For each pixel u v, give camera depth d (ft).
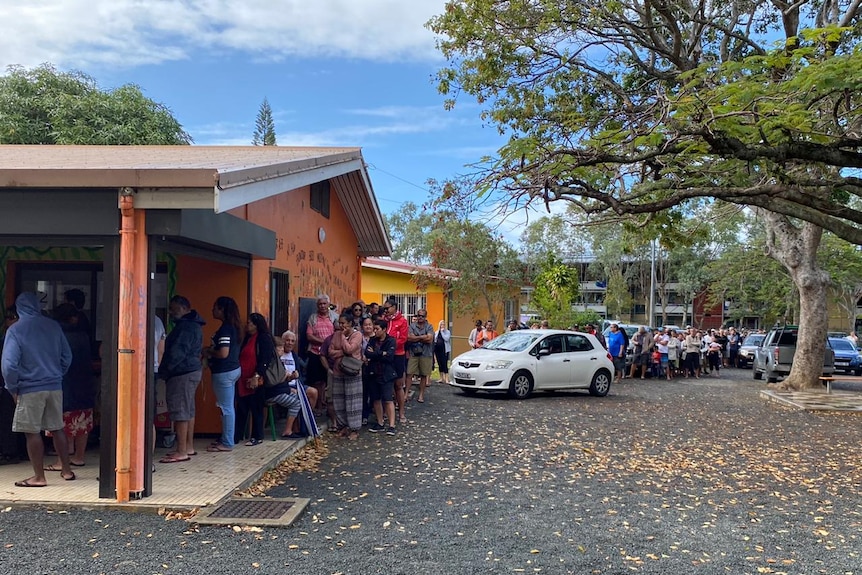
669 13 41.24
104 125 79.41
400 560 16.53
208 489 21.50
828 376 61.31
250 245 27.76
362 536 18.25
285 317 35.73
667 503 22.59
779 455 31.55
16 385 20.86
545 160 27.76
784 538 19.17
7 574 15.11
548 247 120.67
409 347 45.80
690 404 50.57
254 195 22.76
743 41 45.57
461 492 23.30
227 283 30.25
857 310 202.90
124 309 19.75
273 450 27.63
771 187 31.04
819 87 24.93
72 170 18.63
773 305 160.66
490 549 17.51
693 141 28.30
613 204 30.09
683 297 202.39
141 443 20.35
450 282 78.95
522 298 107.96
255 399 29.25
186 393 25.34
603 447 32.19
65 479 22.11
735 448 33.06
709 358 84.53
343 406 33.50
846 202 47.42
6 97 79.10
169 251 22.59
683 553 17.66
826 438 36.76
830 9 41.22
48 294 28.37
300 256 38.65
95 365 27.25
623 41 43.78
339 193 46.42
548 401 49.62
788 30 41.52
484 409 44.04
